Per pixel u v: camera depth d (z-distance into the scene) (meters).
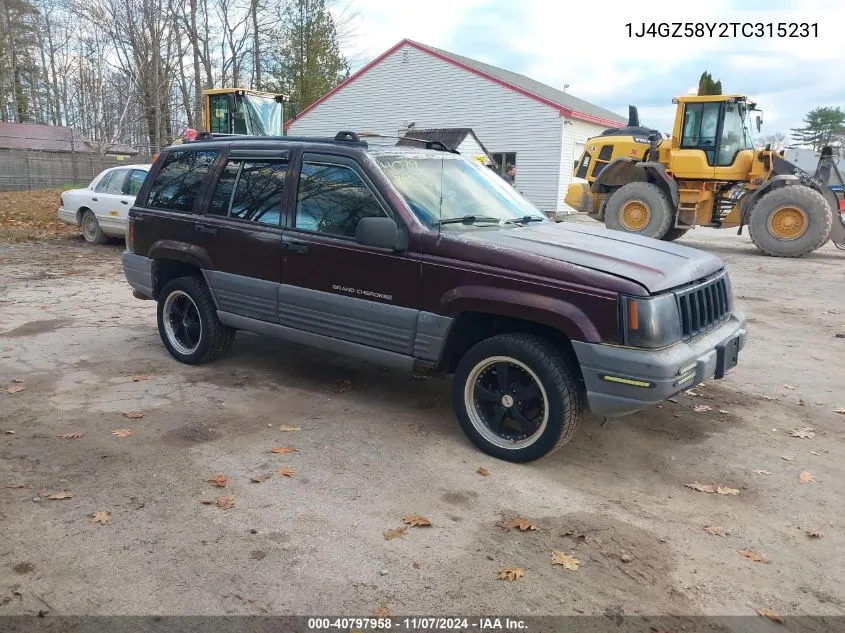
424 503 3.77
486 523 3.58
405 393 5.55
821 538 3.56
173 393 5.38
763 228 14.41
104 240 13.85
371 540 3.38
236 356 6.43
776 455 4.55
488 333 4.68
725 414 5.28
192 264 5.86
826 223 13.78
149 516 3.53
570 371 4.09
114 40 35.47
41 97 54.38
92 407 5.04
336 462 4.24
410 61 27.59
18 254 12.55
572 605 2.94
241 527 3.46
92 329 7.33
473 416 4.46
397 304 4.59
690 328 4.11
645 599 3.00
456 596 2.97
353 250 4.74
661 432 4.90
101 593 2.91
